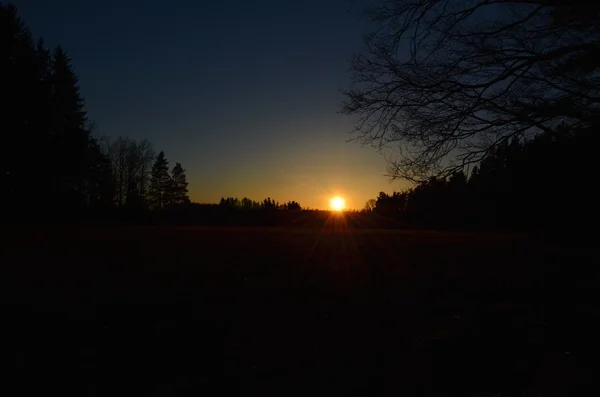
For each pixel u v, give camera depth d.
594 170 16.42
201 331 7.47
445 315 8.59
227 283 12.03
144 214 56.38
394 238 30.75
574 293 10.20
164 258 17.86
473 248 22.81
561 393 4.96
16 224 44.88
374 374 5.66
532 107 8.74
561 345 6.46
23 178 48.03
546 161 14.34
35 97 45.78
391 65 9.12
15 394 5.13
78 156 52.56
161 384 5.38
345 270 14.81
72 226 44.06
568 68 8.88
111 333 7.29
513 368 5.67
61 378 5.54
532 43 8.90
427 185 10.00
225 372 5.75
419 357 6.19
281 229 45.66
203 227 49.56
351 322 8.11
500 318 8.10
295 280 12.66
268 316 8.51
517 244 24.97
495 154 9.43
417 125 9.17
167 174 90.12
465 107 8.91
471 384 5.30
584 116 8.73
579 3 7.98
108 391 5.21
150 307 9.08
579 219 24.36
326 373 5.72
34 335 7.11
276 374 5.69
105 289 10.98
